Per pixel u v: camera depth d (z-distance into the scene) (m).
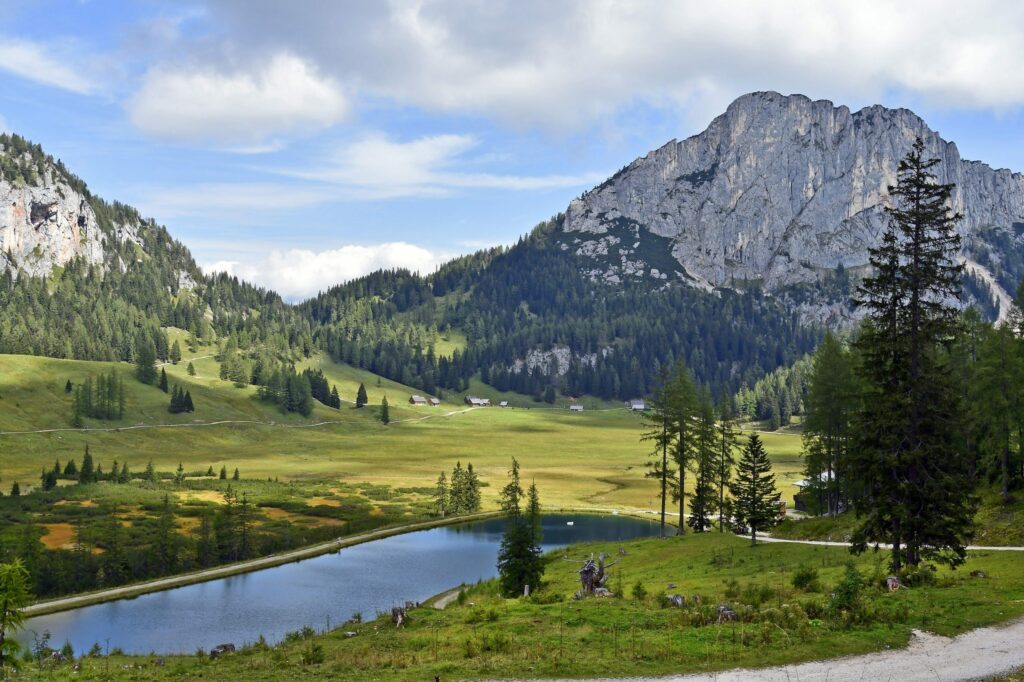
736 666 21.77
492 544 105.81
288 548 101.19
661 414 81.88
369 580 83.75
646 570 58.56
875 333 40.22
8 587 25.05
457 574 86.75
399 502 140.75
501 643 26.86
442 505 132.00
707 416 81.19
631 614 30.73
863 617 26.36
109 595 76.25
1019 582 33.25
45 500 124.75
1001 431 62.94
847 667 21.33
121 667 32.47
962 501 38.88
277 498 137.75
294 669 26.97
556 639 26.91
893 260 39.34
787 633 25.05
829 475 77.50
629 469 191.25
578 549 78.00
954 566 38.62
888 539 39.56
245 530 100.25
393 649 30.41
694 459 83.25
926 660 21.81
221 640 61.75
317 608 72.06
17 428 192.25
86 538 95.12
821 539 66.12
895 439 38.12
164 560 88.75
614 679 21.11
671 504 137.88
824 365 75.88
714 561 56.19
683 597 34.25
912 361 38.50
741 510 69.62
